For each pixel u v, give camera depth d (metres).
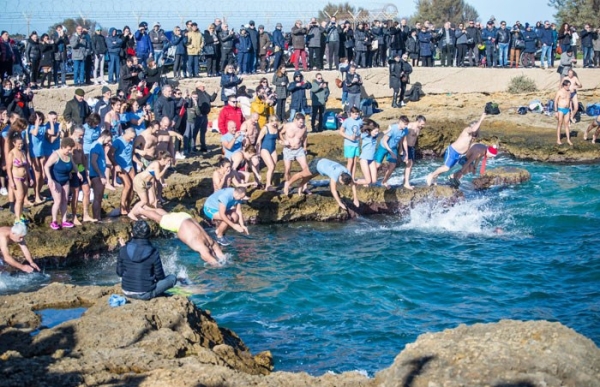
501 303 13.83
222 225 17.09
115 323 10.50
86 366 9.20
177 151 22.83
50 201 17.36
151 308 11.02
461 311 13.45
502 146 27.03
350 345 11.94
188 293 14.05
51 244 15.61
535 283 14.82
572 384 8.20
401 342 12.07
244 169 19.67
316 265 15.80
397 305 13.77
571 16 56.75
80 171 16.42
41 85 26.50
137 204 16.95
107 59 27.34
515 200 20.97
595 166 25.27
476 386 8.08
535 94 33.53
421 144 27.08
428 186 20.70
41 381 8.77
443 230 18.56
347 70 29.41
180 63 28.72
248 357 10.84
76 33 26.67
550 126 29.09
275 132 19.53
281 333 12.39
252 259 16.11
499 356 8.56
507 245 17.28
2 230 14.12
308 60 32.41
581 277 15.08
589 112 30.61
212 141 25.56
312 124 27.41
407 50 33.44
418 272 15.48
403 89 31.78
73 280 14.94
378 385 8.91
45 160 17.16
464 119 29.97
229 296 13.91
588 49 34.84
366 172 19.91
